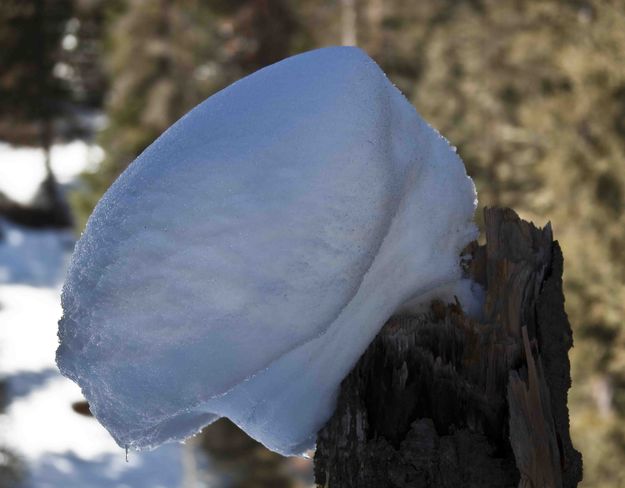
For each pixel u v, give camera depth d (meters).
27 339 18.12
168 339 1.34
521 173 11.74
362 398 1.58
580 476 1.62
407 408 1.57
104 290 1.36
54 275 21.64
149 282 1.34
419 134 1.55
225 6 16.95
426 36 15.99
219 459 11.25
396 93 1.54
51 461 14.22
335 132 1.38
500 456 1.56
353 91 1.42
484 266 1.68
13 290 20.45
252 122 1.39
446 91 13.87
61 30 25.08
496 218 1.70
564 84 11.66
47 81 25.02
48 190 24.94
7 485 13.23
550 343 1.63
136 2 16.92
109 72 17.98
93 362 1.38
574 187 9.39
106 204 1.42
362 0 16.23
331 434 1.61
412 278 1.58
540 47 11.91
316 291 1.35
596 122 9.42
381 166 1.40
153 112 16.50
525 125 11.38
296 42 17.16
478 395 1.56
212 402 1.59
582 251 8.98
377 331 1.58
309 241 1.34
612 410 8.72
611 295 8.77
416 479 1.55
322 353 1.55
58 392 16.33
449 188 1.59
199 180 1.36
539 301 1.64
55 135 27.25
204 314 1.33
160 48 16.73
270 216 1.34
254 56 16.97
